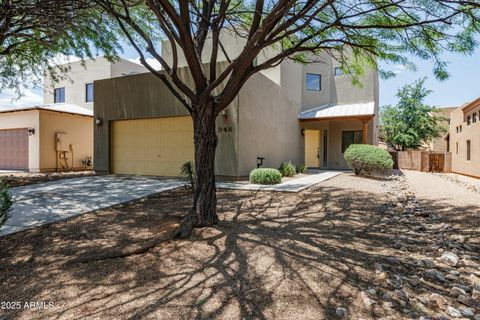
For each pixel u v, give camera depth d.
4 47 10.87
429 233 5.03
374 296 2.90
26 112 15.80
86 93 20.72
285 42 6.99
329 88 18.44
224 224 5.15
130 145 13.02
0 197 4.96
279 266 3.54
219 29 5.40
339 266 3.56
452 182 12.85
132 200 7.57
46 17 7.53
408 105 23.09
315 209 6.55
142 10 7.53
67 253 4.16
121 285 3.21
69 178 12.07
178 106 11.81
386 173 12.60
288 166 12.71
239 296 2.92
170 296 2.94
